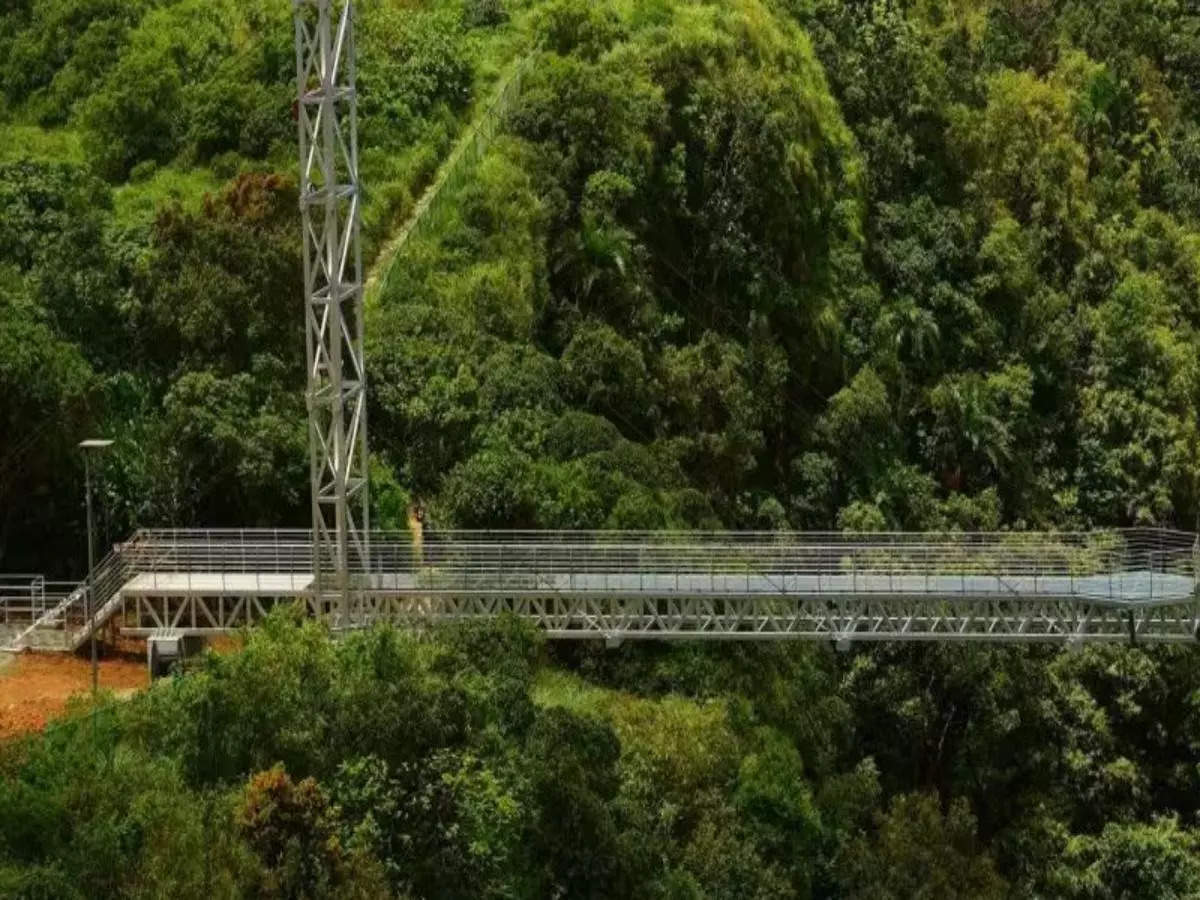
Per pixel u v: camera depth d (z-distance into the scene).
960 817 66.06
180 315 65.94
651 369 75.38
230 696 48.12
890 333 86.38
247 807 44.97
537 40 85.62
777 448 80.62
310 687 49.38
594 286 76.06
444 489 65.75
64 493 62.84
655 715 59.91
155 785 45.75
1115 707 79.62
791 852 59.81
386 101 81.56
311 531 59.91
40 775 45.72
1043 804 74.25
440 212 75.69
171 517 62.53
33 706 52.09
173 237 68.00
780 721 65.38
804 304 83.81
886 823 64.25
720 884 55.75
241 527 62.66
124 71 81.94
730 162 82.75
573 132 79.38
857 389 82.81
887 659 72.88
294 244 67.31
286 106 78.94
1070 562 68.62
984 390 87.00
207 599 58.59
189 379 63.47
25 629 58.59
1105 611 60.62
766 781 60.38
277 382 65.31
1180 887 72.12
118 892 43.06
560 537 63.41
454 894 47.34
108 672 55.75
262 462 62.44
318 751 47.94
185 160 79.12
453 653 54.59
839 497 80.75
